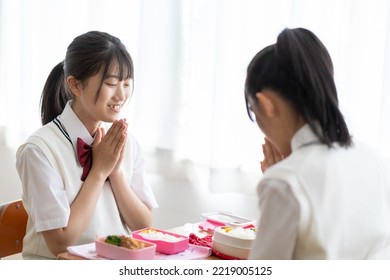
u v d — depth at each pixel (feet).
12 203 5.71
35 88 9.59
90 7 8.64
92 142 5.82
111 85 5.43
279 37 3.40
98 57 5.34
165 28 8.00
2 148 10.18
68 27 9.13
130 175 6.20
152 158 8.32
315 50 3.33
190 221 8.17
